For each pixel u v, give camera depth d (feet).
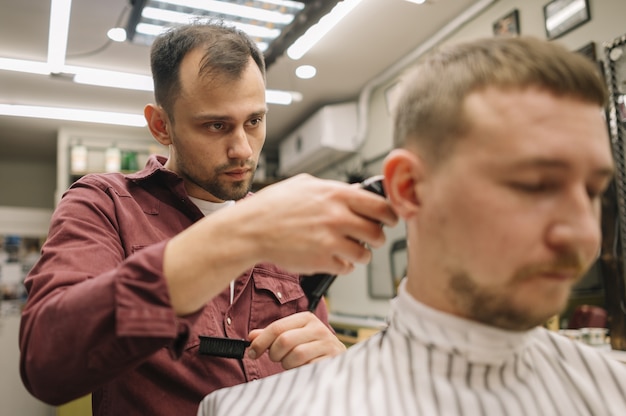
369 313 12.47
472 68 1.76
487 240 1.65
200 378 3.08
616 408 2.10
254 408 2.06
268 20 7.41
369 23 9.16
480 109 1.66
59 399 2.19
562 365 2.20
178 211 3.59
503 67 1.70
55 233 2.81
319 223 1.84
